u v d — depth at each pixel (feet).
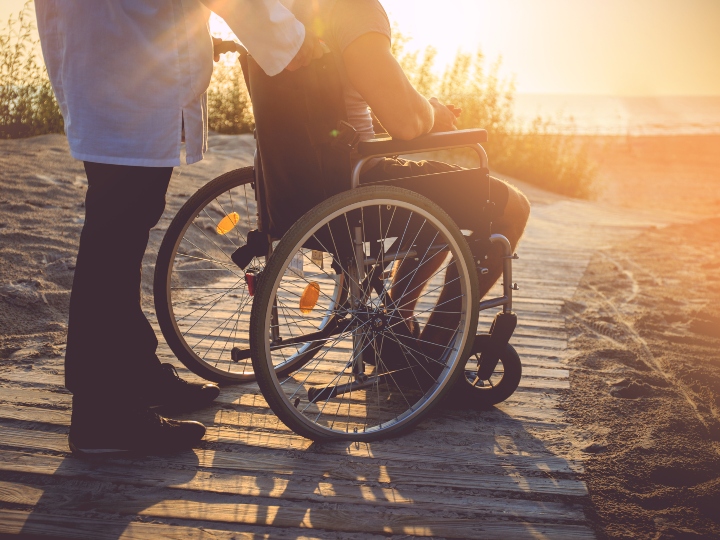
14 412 7.40
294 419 6.82
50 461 6.53
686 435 7.61
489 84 39.34
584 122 176.45
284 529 5.67
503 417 7.97
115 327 6.53
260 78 6.55
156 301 7.85
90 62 5.85
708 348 10.89
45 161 19.52
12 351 9.12
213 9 5.67
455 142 6.86
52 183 17.12
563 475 6.66
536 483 6.51
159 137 6.08
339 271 7.64
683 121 187.01
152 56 5.94
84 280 6.34
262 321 6.41
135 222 6.40
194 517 5.76
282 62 5.93
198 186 19.85
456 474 6.61
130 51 5.86
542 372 9.45
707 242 23.27
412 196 6.79
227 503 5.99
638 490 6.48
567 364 9.81
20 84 24.64
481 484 6.45
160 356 9.32
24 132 24.59
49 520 5.64
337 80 6.42
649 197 50.55
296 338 8.05
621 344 10.94
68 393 7.94
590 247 21.07
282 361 8.90
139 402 6.81
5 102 24.36
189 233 14.74
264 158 6.97
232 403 8.02
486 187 7.29
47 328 10.07
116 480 6.27
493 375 9.26
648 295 14.47
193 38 6.17
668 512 6.11
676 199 50.42
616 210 35.27
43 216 14.62
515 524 5.85
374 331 7.37
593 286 15.26
